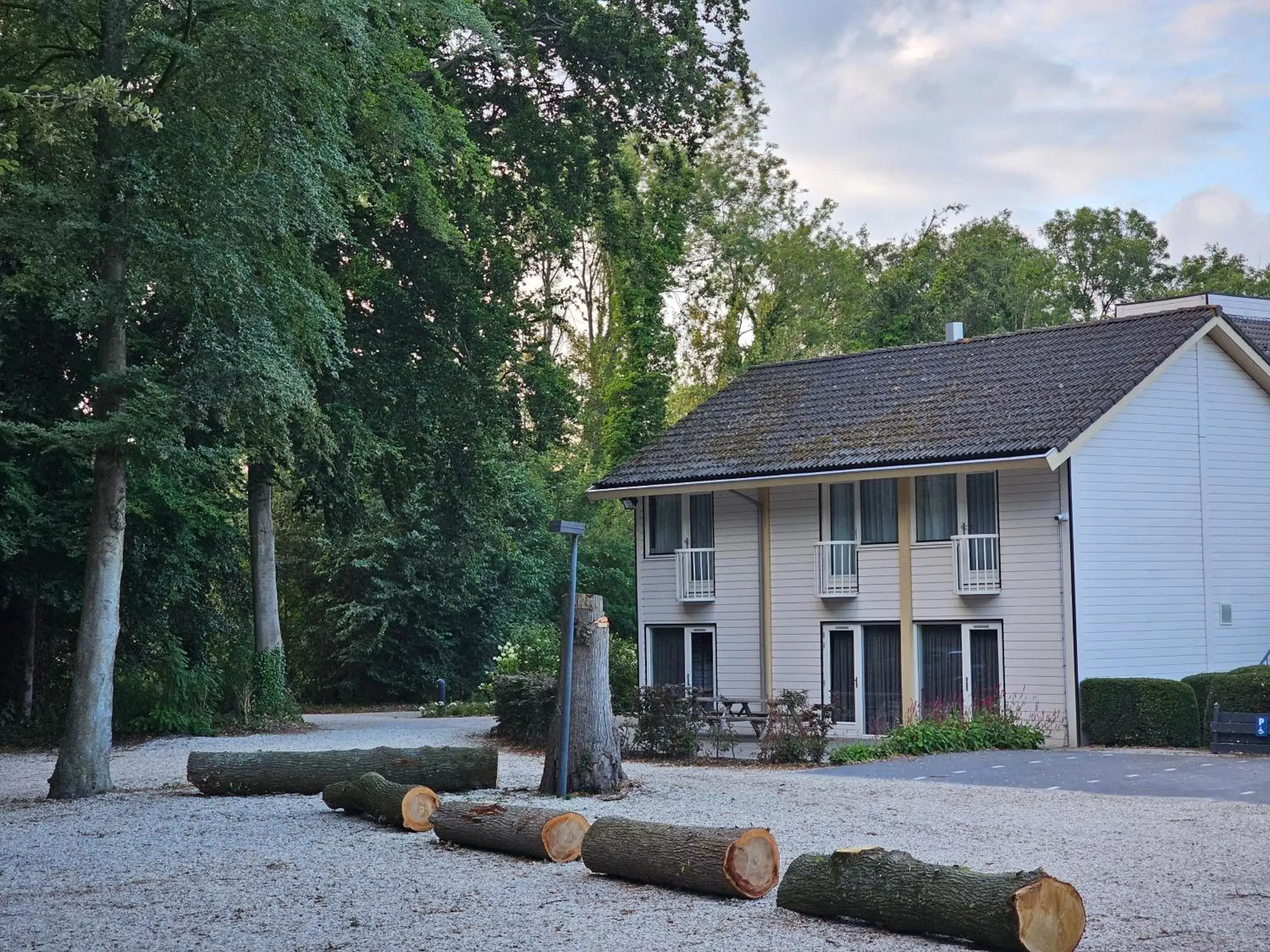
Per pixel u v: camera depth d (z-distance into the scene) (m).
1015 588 25.47
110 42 18.19
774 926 9.60
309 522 47.44
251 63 17.98
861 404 29.81
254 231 18.00
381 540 46.31
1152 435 26.28
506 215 31.03
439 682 41.78
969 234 68.56
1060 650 24.73
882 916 9.36
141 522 27.02
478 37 23.25
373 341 29.61
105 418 18.38
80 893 11.14
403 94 23.52
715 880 10.55
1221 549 27.12
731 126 59.69
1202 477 26.94
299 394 18.53
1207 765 19.86
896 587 27.36
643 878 11.19
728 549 30.39
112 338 18.59
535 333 32.91
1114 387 25.42
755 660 29.75
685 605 31.08
